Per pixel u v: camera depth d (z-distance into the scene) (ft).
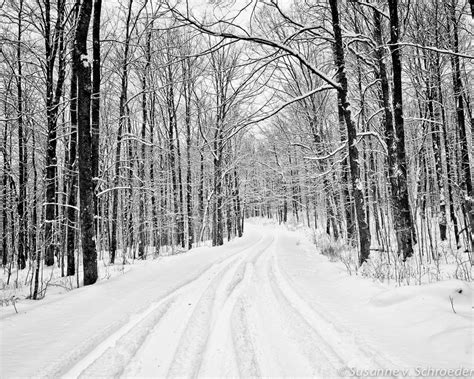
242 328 16.06
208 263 37.88
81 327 16.37
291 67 65.92
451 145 61.46
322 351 13.08
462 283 18.12
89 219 29.68
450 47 47.55
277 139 84.48
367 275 26.30
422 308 16.15
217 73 71.72
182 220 90.02
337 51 32.19
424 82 51.65
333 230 71.87
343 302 19.95
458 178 60.08
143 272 32.32
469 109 56.49
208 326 16.71
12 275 52.16
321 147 65.57
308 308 19.17
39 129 39.70
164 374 11.68
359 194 31.89
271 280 28.30
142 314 18.74
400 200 33.76
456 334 12.82
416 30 48.67
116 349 13.58
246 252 52.26
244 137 99.09
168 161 89.35
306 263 37.55
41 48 47.34
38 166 43.93
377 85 50.01
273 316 18.33
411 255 32.65
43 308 19.97
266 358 13.05
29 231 32.81
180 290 24.88
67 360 12.61
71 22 45.27
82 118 29.32
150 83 66.23
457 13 46.60
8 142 60.90
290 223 165.07
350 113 32.32
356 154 32.32
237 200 119.03
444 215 53.88
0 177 66.95
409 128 53.72
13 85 50.80
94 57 35.40
